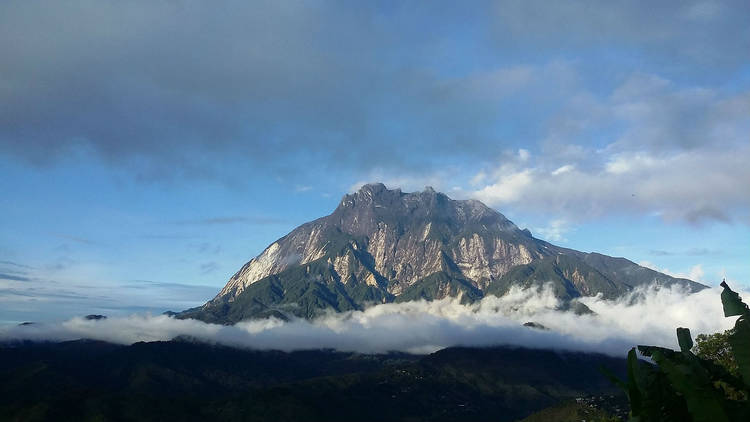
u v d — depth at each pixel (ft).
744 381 36.78
